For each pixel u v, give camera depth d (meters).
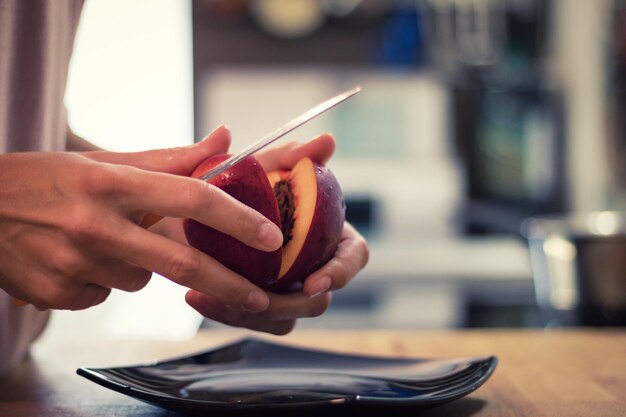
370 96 2.77
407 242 2.61
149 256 0.58
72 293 0.60
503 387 0.71
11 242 0.59
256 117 2.82
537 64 2.79
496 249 2.52
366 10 2.79
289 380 0.69
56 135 0.79
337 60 2.83
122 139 2.32
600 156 2.64
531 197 2.77
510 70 2.77
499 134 2.77
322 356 0.75
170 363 0.71
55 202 0.57
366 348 0.86
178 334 1.53
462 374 0.67
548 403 0.67
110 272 0.59
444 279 2.12
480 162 2.77
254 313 0.65
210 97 2.82
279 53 2.85
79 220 0.57
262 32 2.84
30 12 0.75
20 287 0.60
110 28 2.27
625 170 2.49
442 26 2.64
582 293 1.12
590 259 1.11
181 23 2.55
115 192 0.57
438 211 2.68
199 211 0.57
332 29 2.83
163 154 0.62
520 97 2.76
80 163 0.58
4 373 0.77
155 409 0.67
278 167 0.73
